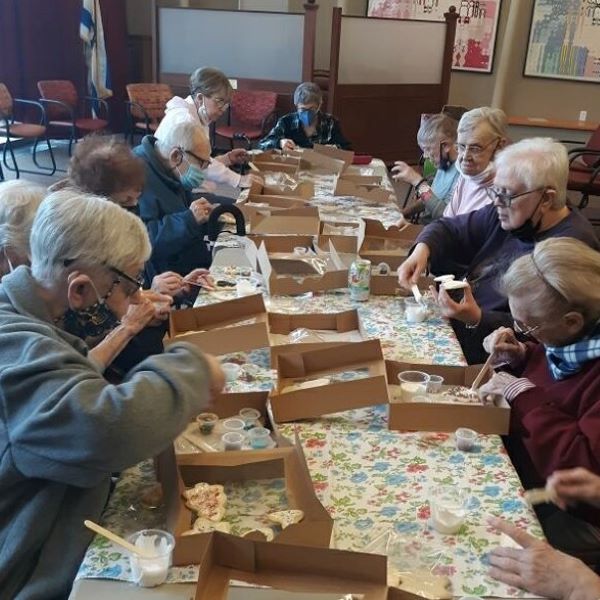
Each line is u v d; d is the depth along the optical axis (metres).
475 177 3.04
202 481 1.33
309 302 2.29
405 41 7.03
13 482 1.17
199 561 1.12
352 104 6.96
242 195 3.45
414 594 1.02
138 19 8.77
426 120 3.89
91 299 1.34
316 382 1.74
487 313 2.16
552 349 1.63
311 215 2.97
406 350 1.95
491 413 1.53
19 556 1.17
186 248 3.03
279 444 1.43
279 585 1.05
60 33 7.77
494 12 7.86
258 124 7.01
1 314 1.25
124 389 1.15
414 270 2.39
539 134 7.71
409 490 1.34
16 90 7.52
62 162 7.10
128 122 7.65
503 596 1.09
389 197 3.53
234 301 2.00
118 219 1.33
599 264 1.54
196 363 1.26
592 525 1.51
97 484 1.20
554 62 7.86
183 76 7.36
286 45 7.03
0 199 1.65
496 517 1.26
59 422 1.11
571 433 1.48
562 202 2.20
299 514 1.23
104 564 1.13
